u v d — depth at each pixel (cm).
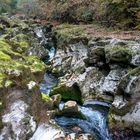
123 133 815
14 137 536
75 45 1500
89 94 1038
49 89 1134
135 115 811
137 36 1358
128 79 837
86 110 952
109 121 841
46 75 1374
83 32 1689
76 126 829
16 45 1262
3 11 3584
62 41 1733
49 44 2130
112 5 1827
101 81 1057
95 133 816
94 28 1827
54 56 1705
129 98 819
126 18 1717
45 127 612
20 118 555
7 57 746
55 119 848
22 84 575
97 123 869
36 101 611
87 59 1154
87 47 1370
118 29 1695
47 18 2919
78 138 659
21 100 567
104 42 1179
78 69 1198
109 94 1004
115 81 1006
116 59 1015
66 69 1375
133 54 984
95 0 2125
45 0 3128
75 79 1111
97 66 1113
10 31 1805
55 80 1297
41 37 2191
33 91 597
